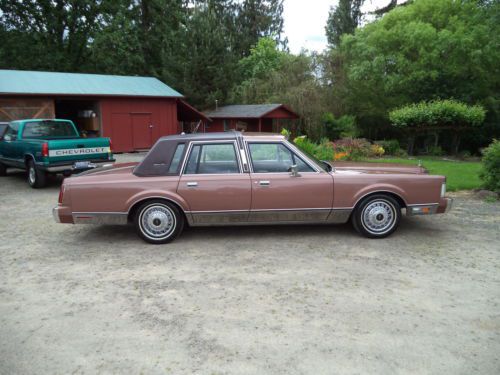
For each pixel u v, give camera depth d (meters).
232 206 5.70
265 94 28.62
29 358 3.11
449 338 3.29
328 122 25.39
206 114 26.36
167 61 29.09
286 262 4.99
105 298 4.09
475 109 19.20
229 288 4.27
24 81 18.22
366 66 23.41
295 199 5.72
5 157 11.84
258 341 3.28
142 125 20.27
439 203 5.85
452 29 22.16
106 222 5.70
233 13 41.75
